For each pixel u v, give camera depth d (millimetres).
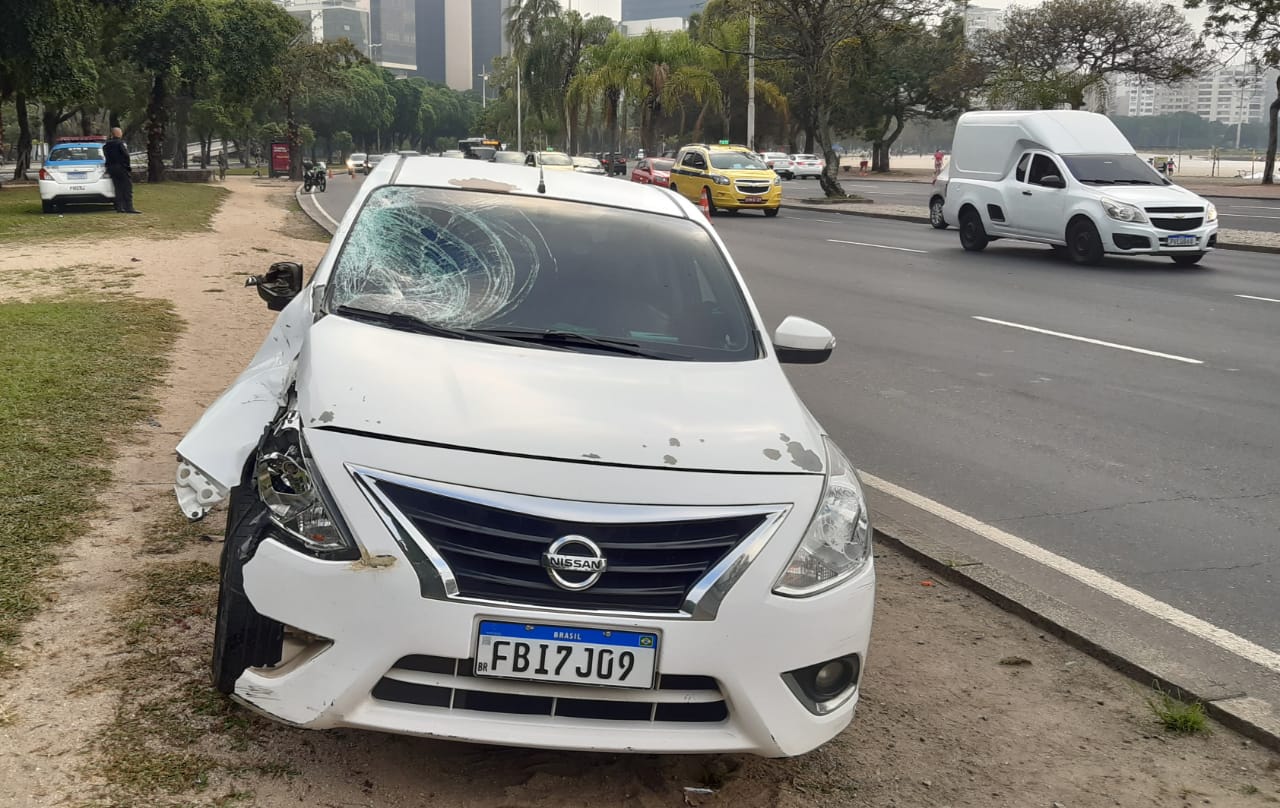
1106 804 3430
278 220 26203
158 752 3229
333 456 3064
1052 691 4148
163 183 44156
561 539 2939
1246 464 7195
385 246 4418
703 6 58688
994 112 21047
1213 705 4004
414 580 2918
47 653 3748
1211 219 18203
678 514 3020
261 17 43344
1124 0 53094
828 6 38125
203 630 4004
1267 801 3496
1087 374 9883
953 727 3832
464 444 3100
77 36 31516
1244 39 46688
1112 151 19594
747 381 3865
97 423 6633
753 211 34219
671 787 3320
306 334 3949
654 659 2975
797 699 3115
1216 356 10727
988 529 5926
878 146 78312
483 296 4184
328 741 3389
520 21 74062
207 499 3617
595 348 3979
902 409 8531
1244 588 5227
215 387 8039
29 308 10844
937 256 19984
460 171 5137
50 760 3137
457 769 3318
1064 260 19406
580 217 4781
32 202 29469
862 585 3262
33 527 4848
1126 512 6250
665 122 60938
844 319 12781
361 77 122750
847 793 3377
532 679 2945
